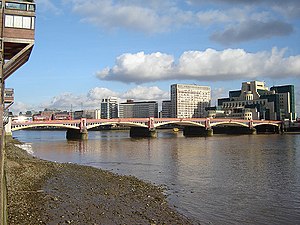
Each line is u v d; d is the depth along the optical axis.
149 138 145.75
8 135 111.69
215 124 176.12
